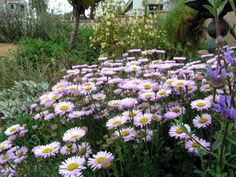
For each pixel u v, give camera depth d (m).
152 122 1.56
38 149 1.46
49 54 5.99
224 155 1.16
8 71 4.17
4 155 1.58
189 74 2.09
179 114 1.60
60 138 1.72
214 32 3.36
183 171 1.44
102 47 5.67
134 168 1.49
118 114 1.74
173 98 1.91
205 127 1.54
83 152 1.37
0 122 2.79
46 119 1.86
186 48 5.08
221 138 1.16
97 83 2.22
